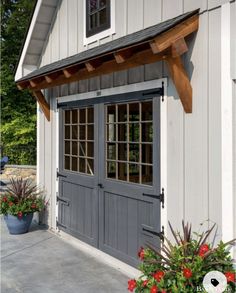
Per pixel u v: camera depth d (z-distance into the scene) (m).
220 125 3.12
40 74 4.91
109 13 4.62
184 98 3.36
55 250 5.00
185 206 3.48
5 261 4.61
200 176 3.32
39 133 6.30
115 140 4.46
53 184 5.89
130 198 4.20
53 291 3.78
